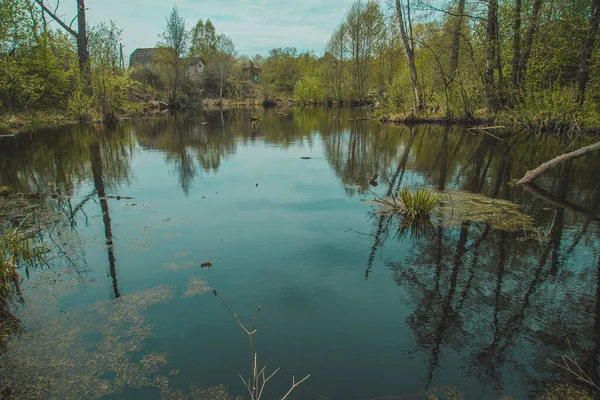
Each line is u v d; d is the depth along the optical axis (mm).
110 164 8820
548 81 14383
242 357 2418
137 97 28375
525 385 2203
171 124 18562
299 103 43000
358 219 5027
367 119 22234
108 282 3408
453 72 16375
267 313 2895
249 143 12461
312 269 3611
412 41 18047
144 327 2756
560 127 13578
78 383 2246
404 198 5230
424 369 2311
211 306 3002
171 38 28344
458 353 2467
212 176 7605
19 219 5031
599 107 12922
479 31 15133
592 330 2727
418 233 4535
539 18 13500
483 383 2209
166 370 2324
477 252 4012
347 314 2883
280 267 3654
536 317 2875
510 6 14219
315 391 2119
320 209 5441
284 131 16062
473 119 16734
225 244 4207
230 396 2104
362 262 3764
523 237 4410
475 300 3096
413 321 2803
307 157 9695
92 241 4320
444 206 5570
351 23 34781
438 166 8617
